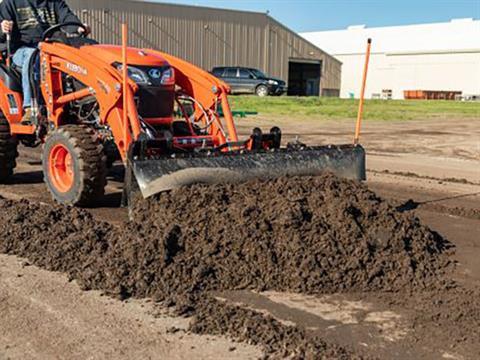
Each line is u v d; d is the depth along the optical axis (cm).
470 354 359
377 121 1962
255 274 461
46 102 711
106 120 640
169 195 542
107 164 700
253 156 600
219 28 3834
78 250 499
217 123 702
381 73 5512
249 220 501
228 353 351
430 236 546
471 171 1013
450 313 414
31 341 361
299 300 433
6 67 760
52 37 743
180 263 462
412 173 971
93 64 645
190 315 400
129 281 442
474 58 4888
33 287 441
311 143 1342
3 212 583
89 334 371
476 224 658
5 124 763
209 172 572
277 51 4200
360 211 528
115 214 643
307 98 2941
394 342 371
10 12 760
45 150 671
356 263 471
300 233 491
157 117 687
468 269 507
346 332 384
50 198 709
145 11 3466
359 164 662
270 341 365
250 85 3155
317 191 557
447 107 2653
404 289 455
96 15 3281
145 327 382
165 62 701
